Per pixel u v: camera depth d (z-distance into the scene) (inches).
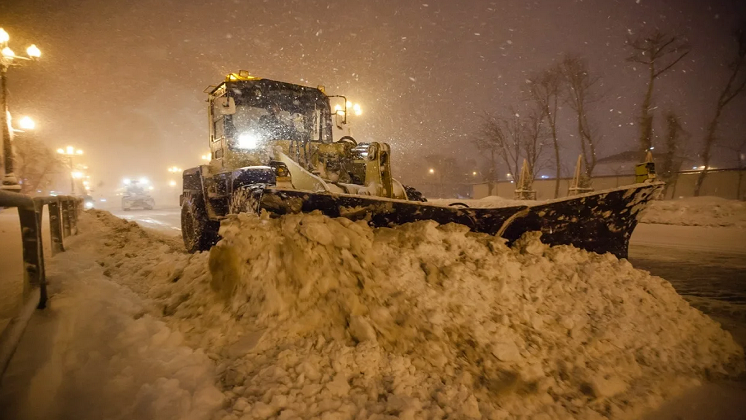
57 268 148.6
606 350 115.3
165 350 93.7
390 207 145.6
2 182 520.1
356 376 93.3
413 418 80.9
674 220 523.5
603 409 96.6
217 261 121.1
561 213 156.9
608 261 148.6
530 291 129.9
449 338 107.3
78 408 69.5
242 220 127.0
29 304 92.2
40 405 66.1
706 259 292.5
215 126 265.1
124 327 99.3
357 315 107.6
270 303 108.9
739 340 142.1
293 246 118.9
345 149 238.1
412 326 107.3
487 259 134.1
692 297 195.6
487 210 152.5
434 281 122.3
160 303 124.8
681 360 118.1
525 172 854.5
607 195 154.9
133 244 242.7
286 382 85.8
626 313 127.3
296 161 232.4
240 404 77.1
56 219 190.1
